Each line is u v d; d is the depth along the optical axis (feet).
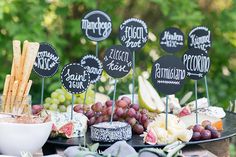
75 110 7.23
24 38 12.31
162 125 6.66
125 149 5.81
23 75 6.25
